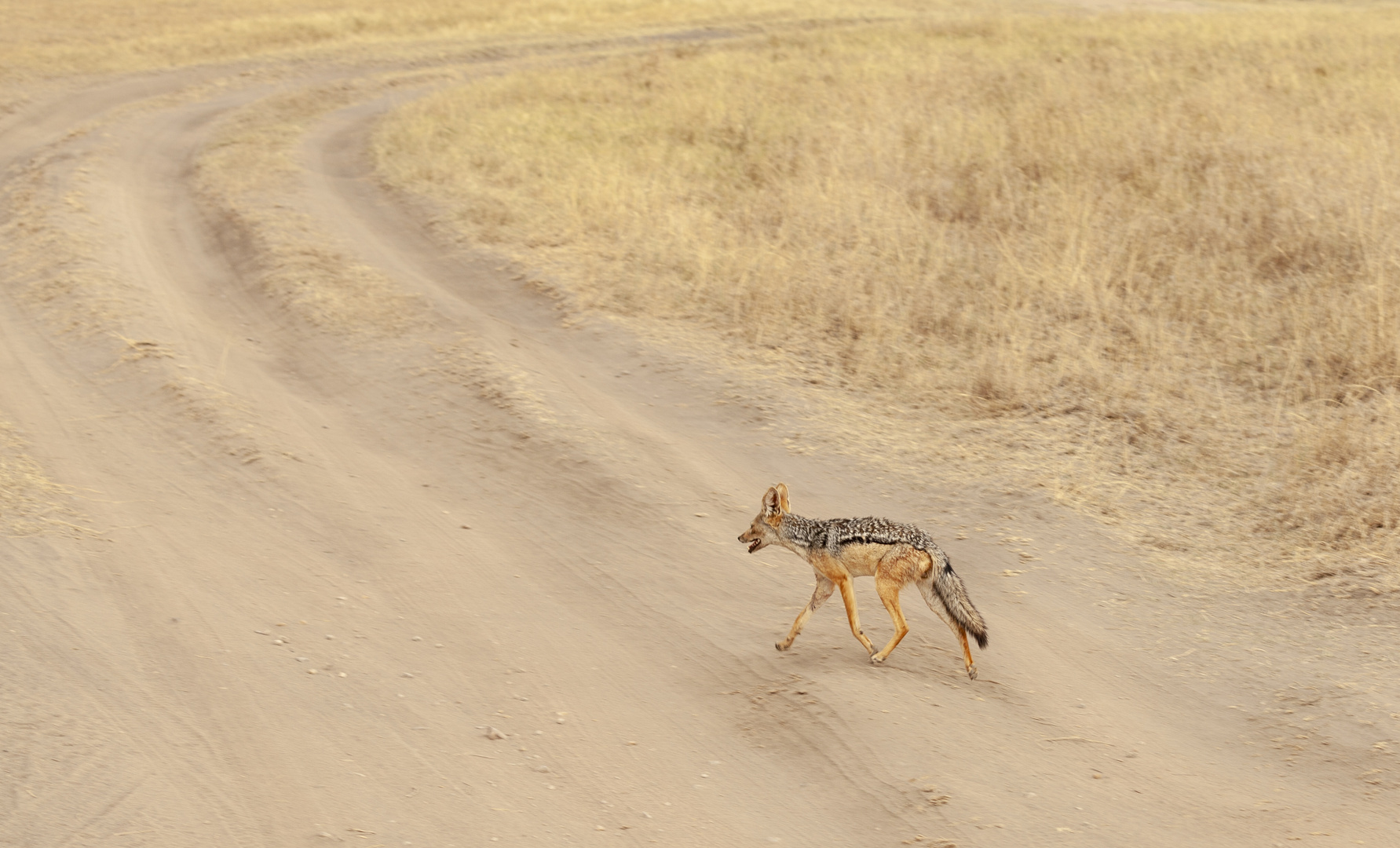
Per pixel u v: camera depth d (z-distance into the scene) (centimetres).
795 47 7825
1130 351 2784
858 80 5788
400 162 5128
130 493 2156
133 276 3653
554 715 1491
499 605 1800
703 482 2259
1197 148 3841
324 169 5250
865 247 3438
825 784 1348
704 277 3275
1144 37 6706
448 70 8425
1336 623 1712
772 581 1894
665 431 2498
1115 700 1551
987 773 1370
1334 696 1529
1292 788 1352
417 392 2741
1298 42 6119
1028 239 3422
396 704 1493
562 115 5778
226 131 6169
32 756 1286
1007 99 5003
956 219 3719
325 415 2664
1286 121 4153
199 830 1198
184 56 9056
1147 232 3344
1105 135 4116
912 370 2750
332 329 3194
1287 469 2208
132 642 1595
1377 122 4131
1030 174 3916
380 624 1714
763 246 3444
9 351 3022
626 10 11288
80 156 5388
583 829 1253
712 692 1555
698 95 5800
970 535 2022
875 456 2344
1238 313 2916
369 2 11944
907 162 4134
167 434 2467
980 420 2497
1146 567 1909
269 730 1407
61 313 3269
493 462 2359
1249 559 1927
